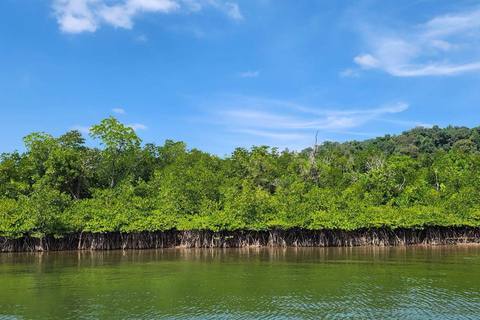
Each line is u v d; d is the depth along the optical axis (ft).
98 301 74.84
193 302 74.08
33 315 66.49
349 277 97.55
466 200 199.93
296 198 191.83
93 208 168.04
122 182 202.59
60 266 116.57
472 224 187.42
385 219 180.75
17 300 75.77
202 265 117.80
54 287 86.63
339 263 121.29
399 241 189.98
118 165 218.18
